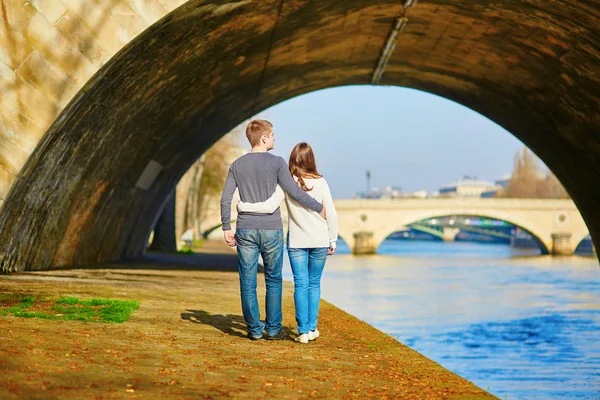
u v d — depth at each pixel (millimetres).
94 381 4625
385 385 5402
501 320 26594
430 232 145125
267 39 16562
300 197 6930
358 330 8727
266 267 7223
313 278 7453
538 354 18344
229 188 6984
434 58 21125
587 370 15977
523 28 15859
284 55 18984
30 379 4457
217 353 6250
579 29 14305
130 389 4496
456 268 60062
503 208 80750
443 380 5770
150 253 32938
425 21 17359
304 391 4934
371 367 6180
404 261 70812
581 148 20500
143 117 16828
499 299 34719
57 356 5305
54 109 10539
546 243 81688
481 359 17547
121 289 11734
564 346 19859
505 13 15344
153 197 25172
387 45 20250
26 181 11750
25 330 6391
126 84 13305
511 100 21734
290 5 14344
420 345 20094
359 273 52344
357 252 80625
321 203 7137
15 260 13906
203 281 15414
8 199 11219
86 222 18297
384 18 17359
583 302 33531
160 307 9617
